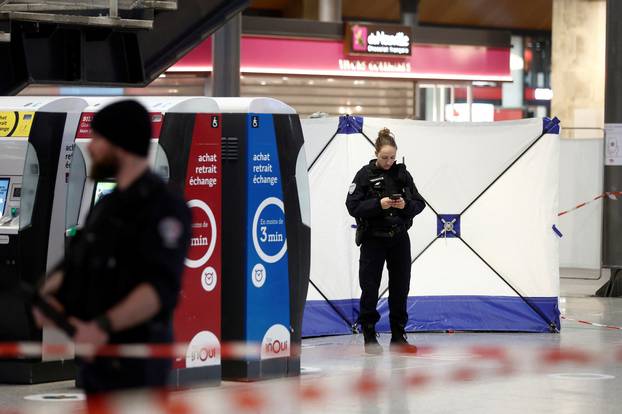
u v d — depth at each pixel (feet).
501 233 85.20
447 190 84.99
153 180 31.30
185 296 58.08
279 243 61.87
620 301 110.11
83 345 31.65
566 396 57.77
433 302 84.89
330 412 53.26
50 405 54.65
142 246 30.60
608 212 115.24
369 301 73.26
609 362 69.56
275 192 61.46
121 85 85.97
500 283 85.35
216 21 91.61
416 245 84.79
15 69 81.66
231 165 60.44
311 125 82.89
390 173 72.84
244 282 60.44
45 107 59.98
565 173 139.54
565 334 84.38
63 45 82.53
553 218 85.20
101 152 31.07
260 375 61.36
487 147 84.89
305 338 81.10
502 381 62.28
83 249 31.60
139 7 82.89
